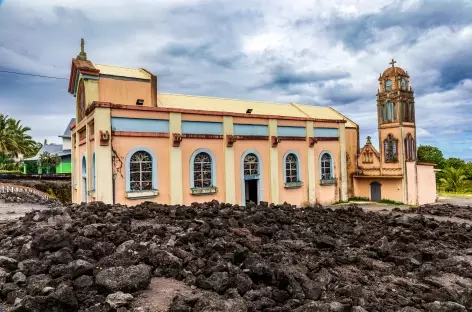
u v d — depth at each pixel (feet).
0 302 13.50
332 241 24.75
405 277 20.75
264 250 21.66
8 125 154.92
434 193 80.33
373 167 79.71
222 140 58.44
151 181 50.85
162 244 20.85
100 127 46.21
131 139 49.06
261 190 63.46
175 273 16.90
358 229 29.66
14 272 15.37
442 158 140.26
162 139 51.98
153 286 15.53
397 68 76.54
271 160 64.54
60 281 14.29
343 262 21.62
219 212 30.07
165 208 30.66
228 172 58.44
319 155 73.67
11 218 38.68
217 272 15.88
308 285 16.55
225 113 58.54
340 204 74.02
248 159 62.44
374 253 23.67
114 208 30.27
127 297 13.26
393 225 34.01
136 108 49.39
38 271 15.48
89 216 24.57
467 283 19.85
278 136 66.28
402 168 74.13
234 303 13.25
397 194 75.05
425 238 29.94
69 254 16.74
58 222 23.73
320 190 73.26
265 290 15.55
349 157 82.79
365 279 19.34
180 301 13.30
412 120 77.41
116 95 56.18
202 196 55.42
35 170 158.30
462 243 28.96
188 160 54.29
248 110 69.36
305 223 31.48
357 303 15.85
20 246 19.31
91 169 51.55
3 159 149.48
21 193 69.72
